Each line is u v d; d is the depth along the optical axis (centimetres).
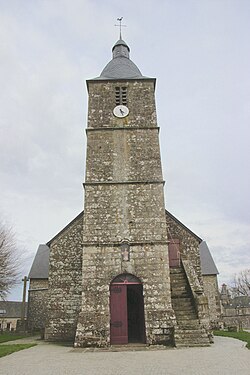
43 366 877
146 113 1759
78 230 1908
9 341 1716
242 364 841
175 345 1250
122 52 2186
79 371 798
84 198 1571
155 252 1473
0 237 2672
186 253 1922
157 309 1378
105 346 1310
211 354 1023
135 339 1511
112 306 1404
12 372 796
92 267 1449
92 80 1831
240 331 2064
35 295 2602
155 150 1673
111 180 1603
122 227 1517
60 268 1836
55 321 1731
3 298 2744
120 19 2328
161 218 1531
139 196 1577
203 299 1398
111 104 1788
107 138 1698
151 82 1841
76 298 1775
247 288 5066
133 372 772
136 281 1438
